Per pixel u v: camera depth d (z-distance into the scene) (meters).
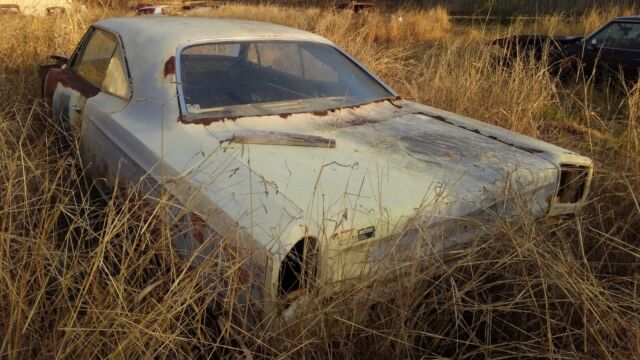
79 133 3.39
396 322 2.08
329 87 3.31
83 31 7.68
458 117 3.34
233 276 1.91
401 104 3.48
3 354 1.89
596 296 2.28
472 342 2.21
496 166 2.57
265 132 2.67
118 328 1.89
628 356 2.13
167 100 2.81
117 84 3.24
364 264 2.02
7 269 2.10
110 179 3.00
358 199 2.12
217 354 2.04
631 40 7.48
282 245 1.79
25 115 4.30
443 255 2.27
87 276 2.06
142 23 3.50
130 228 2.50
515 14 14.27
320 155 2.52
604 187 3.35
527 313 2.33
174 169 2.35
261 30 3.40
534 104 5.06
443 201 2.21
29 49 7.04
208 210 2.07
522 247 2.32
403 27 13.08
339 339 2.00
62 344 1.85
